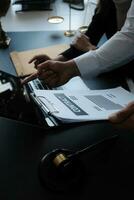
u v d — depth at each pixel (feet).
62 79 2.85
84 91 2.78
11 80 2.66
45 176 1.79
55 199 1.70
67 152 1.96
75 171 1.84
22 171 1.88
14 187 1.77
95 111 2.30
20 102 2.39
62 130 2.26
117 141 2.15
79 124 2.26
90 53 2.98
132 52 2.97
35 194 1.73
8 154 2.01
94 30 4.03
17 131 2.22
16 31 4.45
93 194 1.75
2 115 2.27
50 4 5.60
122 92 2.88
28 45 4.01
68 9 5.50
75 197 1.72
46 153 2.03
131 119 2.09
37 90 2.56
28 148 2.08
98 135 2.22
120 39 2.93
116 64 3.02
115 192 1.77
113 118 2.09
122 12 3.59
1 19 4.95
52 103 2.34
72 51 3.56
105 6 3.90
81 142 2.16
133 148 2.10
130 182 1.85
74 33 4.39
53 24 4.78
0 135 2.18
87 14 5.31
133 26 2.88
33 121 2.28
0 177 1.83
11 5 5.52
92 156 1.99
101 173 1.89
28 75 3.14
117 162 1.97
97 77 3.29
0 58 3.65
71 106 2.34
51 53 3.70
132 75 3.37
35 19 5.00
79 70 2.89
